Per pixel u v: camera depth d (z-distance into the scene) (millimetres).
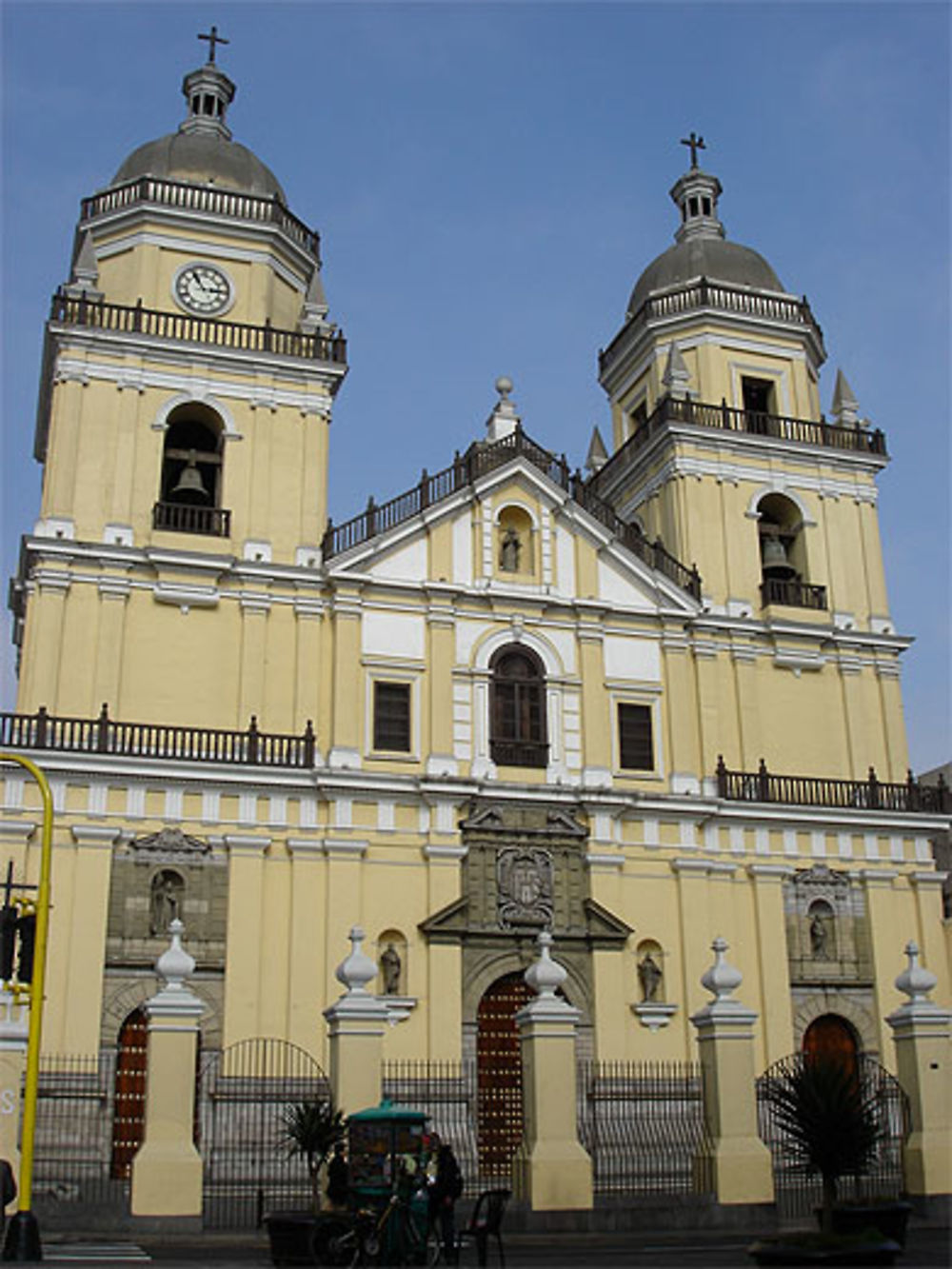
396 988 34125
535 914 35688
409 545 38531
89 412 36750
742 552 42625
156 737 34250
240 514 37344
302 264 42281
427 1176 21547
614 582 40469
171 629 35656
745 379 46000
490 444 40281
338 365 39219
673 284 47656
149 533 36250
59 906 31906
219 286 40219
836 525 44156
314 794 34906
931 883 40406
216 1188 29438
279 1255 19375
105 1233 24312
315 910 34031
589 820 37250
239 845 33750
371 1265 19453
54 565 34969
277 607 36750
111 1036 31469
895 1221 20172
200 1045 32094
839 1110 20375
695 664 40500
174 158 42000
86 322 37375
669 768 38969
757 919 38156
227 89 45812
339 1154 22281
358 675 36625
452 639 37812
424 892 35156
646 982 36312
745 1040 25672
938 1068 26531
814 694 41844
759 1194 24781
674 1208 24562
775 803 39125
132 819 33219
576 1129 25016
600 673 39125
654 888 37500
